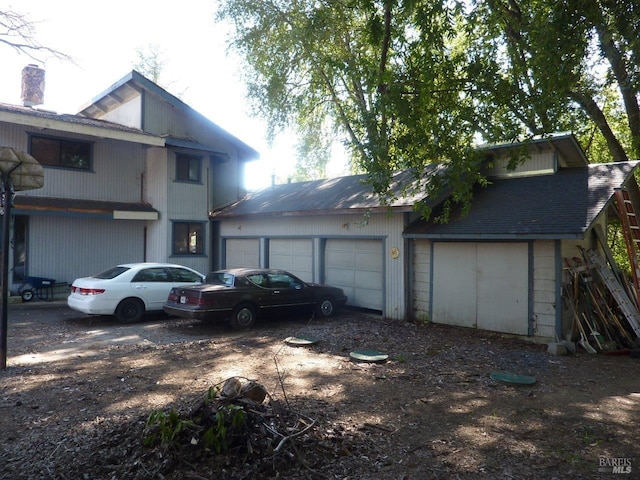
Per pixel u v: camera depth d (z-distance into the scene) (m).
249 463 3.73
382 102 8.26
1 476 3.67
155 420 3.96
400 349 8.68
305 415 4.91
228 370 7.05
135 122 17.69
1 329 6.91
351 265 13.38
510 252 9.80
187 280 12.16
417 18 8.05
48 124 13.80
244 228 17.12
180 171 17.42
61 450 4.11
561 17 7.28
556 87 7.80
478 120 8.61
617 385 6.54
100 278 11.28
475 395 6.00
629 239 9.59
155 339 9.38
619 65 8.86
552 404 5.68
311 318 10.96
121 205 16.64
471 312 10.45
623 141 19.77
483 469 3.94
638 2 6.80
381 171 8.45
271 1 18.58
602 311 9.41
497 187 12.09
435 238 10.69
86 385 6.21
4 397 5.67
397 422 5.00
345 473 3.80
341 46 17.66
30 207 14.05
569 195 10.12
